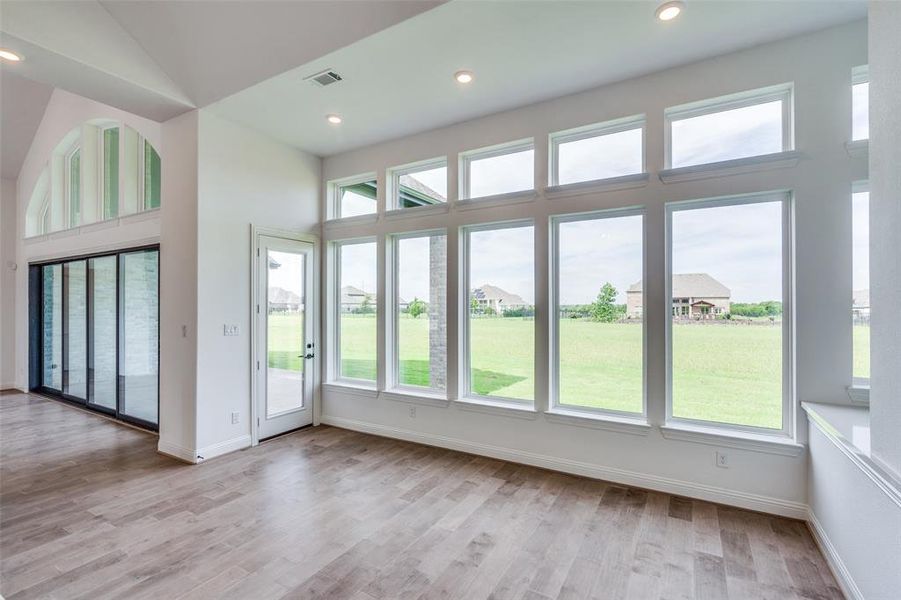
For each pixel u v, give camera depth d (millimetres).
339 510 2752
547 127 3479
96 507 2779
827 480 2240
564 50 2779
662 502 2861
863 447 1785
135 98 3387
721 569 2137
